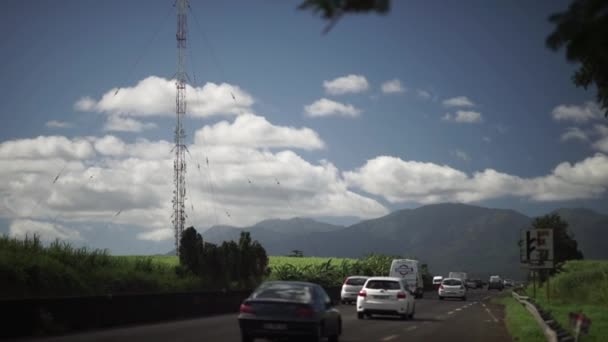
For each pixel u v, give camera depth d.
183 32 63.53
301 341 18.00
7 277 27.89
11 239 32.66
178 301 29.56
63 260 33.97
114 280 34.19
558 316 31.20
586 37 5.02
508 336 22.81
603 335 21.39
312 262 86.38
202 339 19.31
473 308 44.06
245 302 17.53
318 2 4.84
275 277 59.50
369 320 30.06
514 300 51.22
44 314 20.52
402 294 30.48
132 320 25.72
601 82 9.60
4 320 18.86
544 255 39.97
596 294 43.78
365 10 4.82
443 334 23.03
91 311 23.16
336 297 51.81
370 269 78.62
